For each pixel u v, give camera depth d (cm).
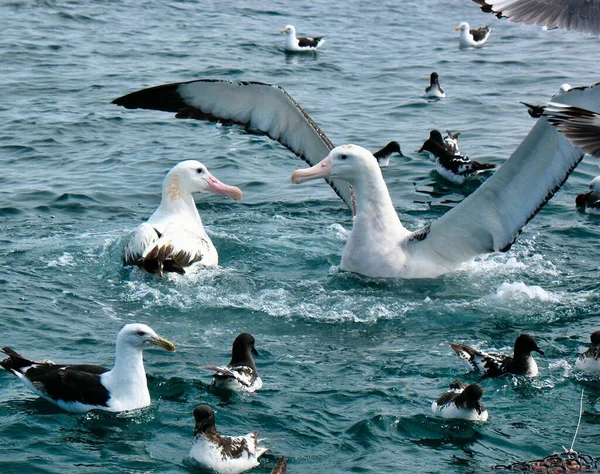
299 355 1345
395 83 3259
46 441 1096
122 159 2338
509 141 2533
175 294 1543
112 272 1631
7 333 1370
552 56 3734
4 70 3238
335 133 2605
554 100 1280
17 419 1142
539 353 1343
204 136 2559
